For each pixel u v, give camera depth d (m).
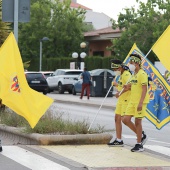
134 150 12.01
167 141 15.07
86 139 12.84
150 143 14.38
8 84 12.28
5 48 12.40
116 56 43.25
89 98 34.88
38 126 13.17
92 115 23.59
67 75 42.31
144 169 10.22
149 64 13.06
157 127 12.93
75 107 28.94
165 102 12.96
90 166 10.20
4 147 12.37
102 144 12.98
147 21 42.03
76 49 58.12
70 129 13.22
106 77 36.81
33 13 57.62
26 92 12.41
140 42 42.19
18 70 12.38
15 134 13.69
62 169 10.05
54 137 12.60
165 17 41.88
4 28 18.81
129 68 11.88
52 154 11.49
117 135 12.75
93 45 57.97
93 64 49.31
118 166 10.26
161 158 11.45
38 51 57.88
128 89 12.24
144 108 11.88
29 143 13.08
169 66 12.60
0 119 15.41
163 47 12.62
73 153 11.62
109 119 21.69
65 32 57.47
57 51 57.94
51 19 58.12
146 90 11.73
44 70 56.75
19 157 11.16
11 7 15.08
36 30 57.59
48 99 12.59
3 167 10.19
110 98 35.72
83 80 33.88
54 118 14.38
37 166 10.30
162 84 12.93
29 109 12.41
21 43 58.38
